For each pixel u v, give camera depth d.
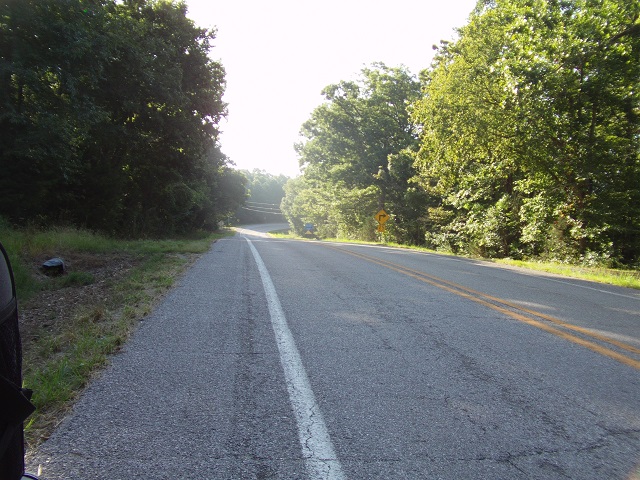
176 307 6.82
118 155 23.39
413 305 7.44
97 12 14.62
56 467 2.69
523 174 25.22
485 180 26.62
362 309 7.04
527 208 23.62
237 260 13.39
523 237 23.30
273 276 10.18
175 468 2.73
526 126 19.27
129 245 16.05
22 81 12.60
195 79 25.20
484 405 3.72
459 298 8.21
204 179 42.06
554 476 2.76
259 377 4.19
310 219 81.25
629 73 18.77
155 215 28.80
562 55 17.91
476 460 2.90
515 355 5.04
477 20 22.33
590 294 9.80
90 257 12.37
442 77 22.72
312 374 4.29
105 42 14.76
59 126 13.28
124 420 3.30
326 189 54.62
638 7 17.08
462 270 13.06
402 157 41.22
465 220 30.75
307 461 2.84
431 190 31.45
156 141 25.34
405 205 42.16
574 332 6.12
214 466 2.76
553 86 17.88
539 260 22.06
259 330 5.72
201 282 9.07
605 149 19.36
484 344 5.40
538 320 6.73
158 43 20.58
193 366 4.41
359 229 48.47
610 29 17.83
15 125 12.98
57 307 7.09
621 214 20.80
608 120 20.69
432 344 5.33
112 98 20.00
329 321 6.25
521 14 18.73
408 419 3.44
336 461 2.85
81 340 4.96
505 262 18.39
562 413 3.62
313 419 3.39
